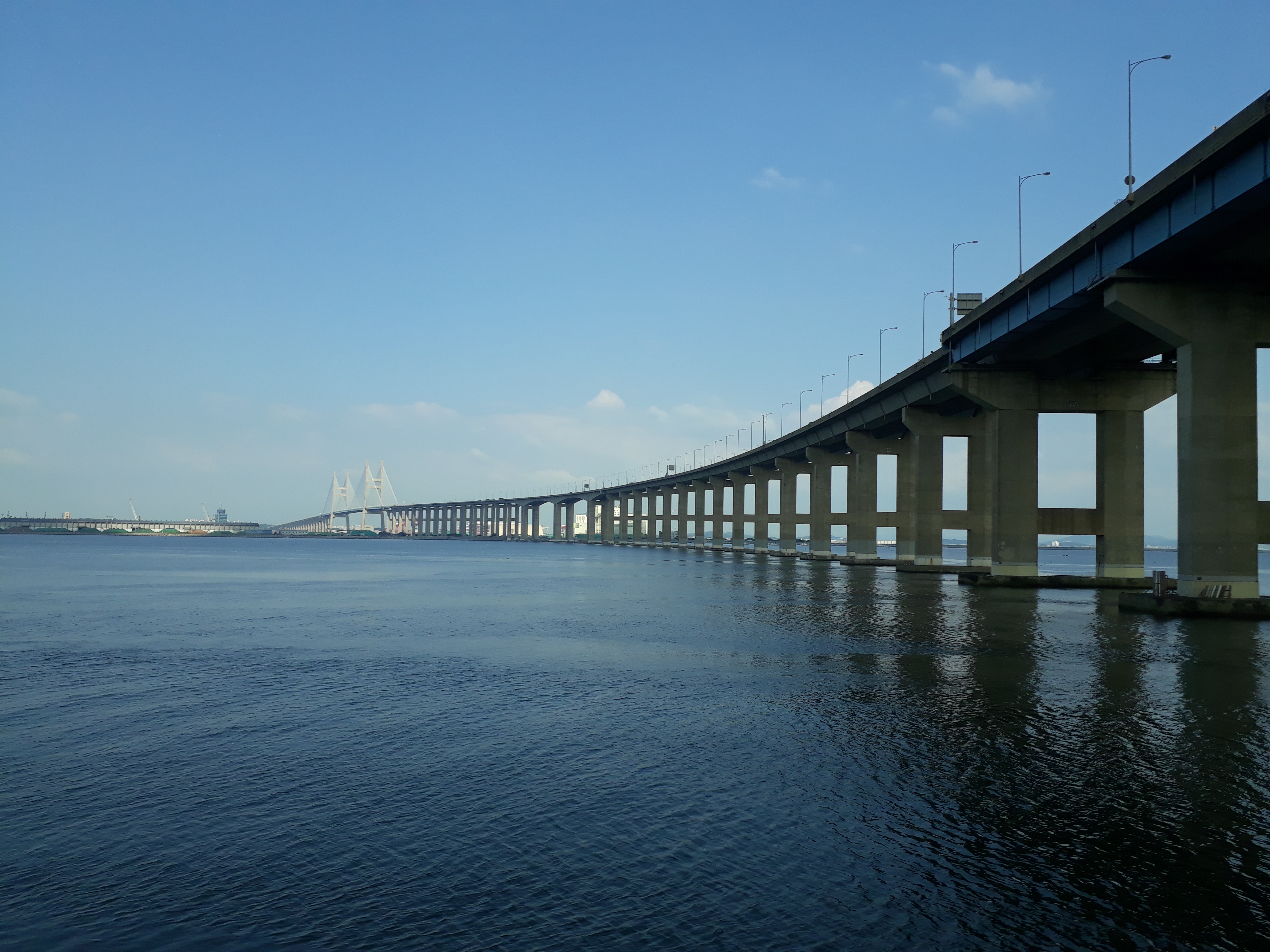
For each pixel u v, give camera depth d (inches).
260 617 1829.5
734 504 7135.8
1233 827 511.8
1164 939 382.6
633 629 1572.3
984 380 2652.6
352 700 907.4
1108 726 767.7
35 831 516.4
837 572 3902.6
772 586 2859.3
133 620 1766.7
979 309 2448.3
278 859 472.7
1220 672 1058.7
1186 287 1678.2
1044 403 2640.3
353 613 1936.5
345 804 562.3
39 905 419.2
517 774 627.5
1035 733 741.3
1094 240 1798.7
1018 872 450.0
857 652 1253.1
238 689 976.3
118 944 380.2
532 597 2425.0
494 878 446.0
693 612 1907.0
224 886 438.3
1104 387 2625.5
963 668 1097.4
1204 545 1675.7
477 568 4554.6
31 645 1364.4
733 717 812.0
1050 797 565.0
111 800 573.6
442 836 504.4
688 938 382.9
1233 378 1663.4
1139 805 548.7
